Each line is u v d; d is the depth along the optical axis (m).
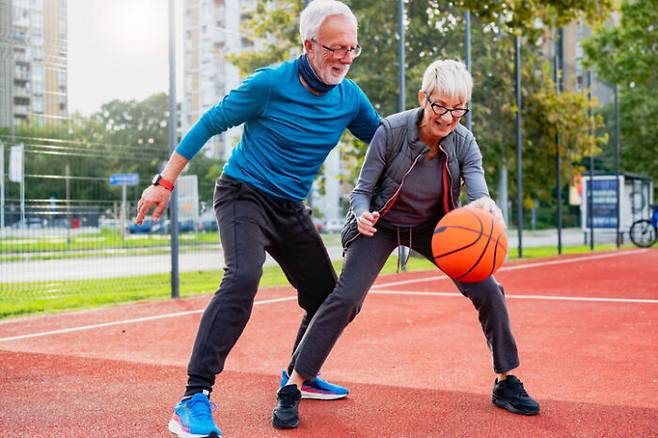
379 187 3.02
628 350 4.39
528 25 12.48
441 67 2.74
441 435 2.68
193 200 11.84
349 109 2.99
